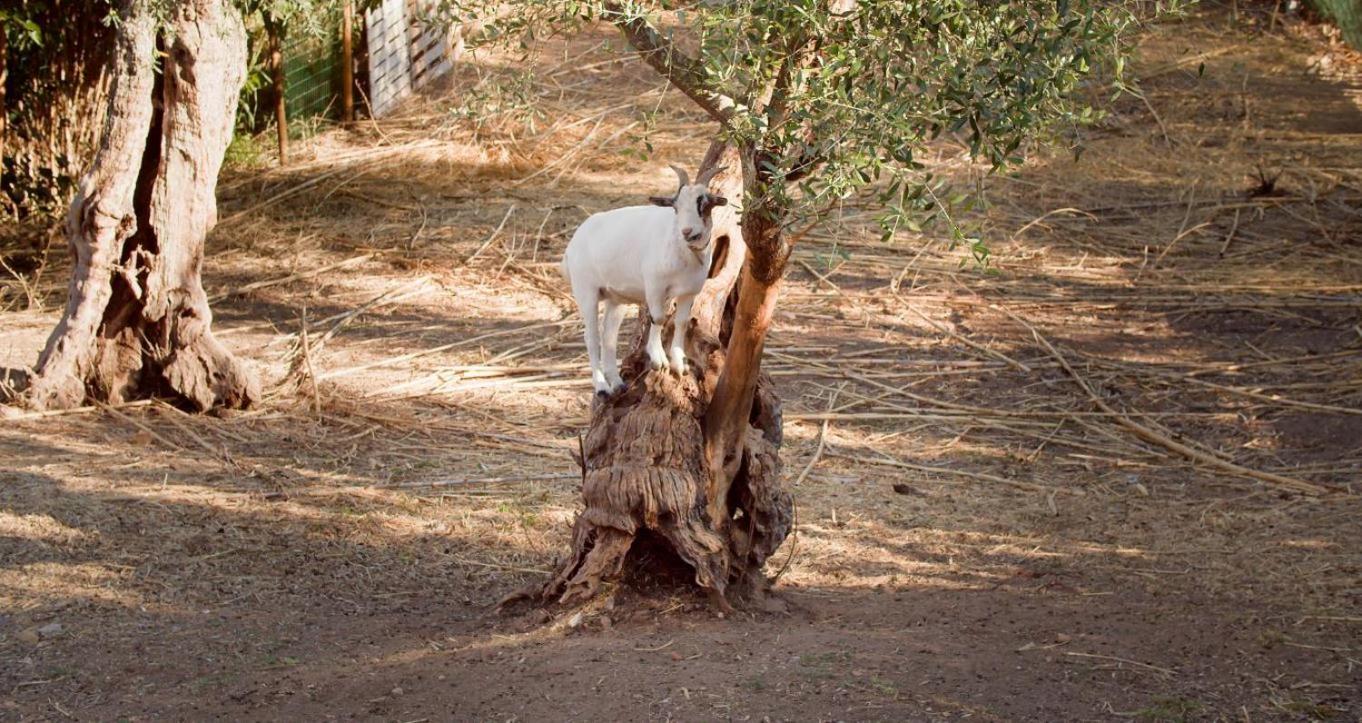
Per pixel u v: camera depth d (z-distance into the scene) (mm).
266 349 10062
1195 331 10586
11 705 5012
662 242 5234
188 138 8617
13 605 5965
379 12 15773
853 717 4785
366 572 6570
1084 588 6527
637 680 5074
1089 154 14742
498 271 11812
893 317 10906
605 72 16922
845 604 6277
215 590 6254
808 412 9148
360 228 12820
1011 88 3887
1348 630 5855
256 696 5078
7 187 12500
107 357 8828
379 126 15664
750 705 4863
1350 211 13070
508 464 8156
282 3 10539
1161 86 16953
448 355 10047
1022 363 10023
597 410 5875
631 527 5672
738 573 5973
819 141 4105
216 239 12453
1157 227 12875
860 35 4047
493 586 6453
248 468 7918
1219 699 5086
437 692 5066
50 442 8125
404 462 8156
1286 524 7418
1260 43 18438
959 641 5691
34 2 11312
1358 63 17969
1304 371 9742
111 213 8500
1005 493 8000
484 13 5020
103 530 6863
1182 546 7133
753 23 4105
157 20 8336
